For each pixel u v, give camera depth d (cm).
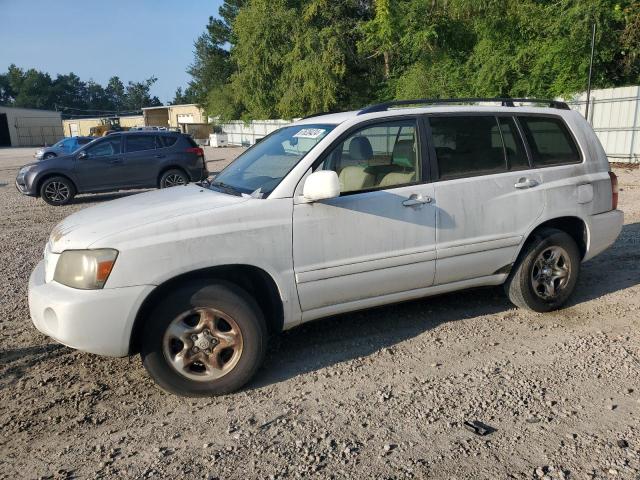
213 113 4978
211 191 432
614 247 721
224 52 6166
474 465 292
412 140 435
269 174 414
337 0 3397
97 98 15112
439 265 441
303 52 3491
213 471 295
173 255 353
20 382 402
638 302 521
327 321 499
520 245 474
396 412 346
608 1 1886
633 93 1738
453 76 2467
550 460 293
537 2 2162
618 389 364
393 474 287
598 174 516
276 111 3972
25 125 7194
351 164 412
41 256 786
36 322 366
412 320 495
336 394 371
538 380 379
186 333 362
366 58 3403
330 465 296
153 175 1382
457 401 356
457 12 2297
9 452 319
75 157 1326
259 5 3666
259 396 374
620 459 292
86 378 406
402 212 419
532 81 2109
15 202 1405
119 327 346
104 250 344
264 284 388
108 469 300
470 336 457
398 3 2583
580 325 473
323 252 395
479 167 458
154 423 345
